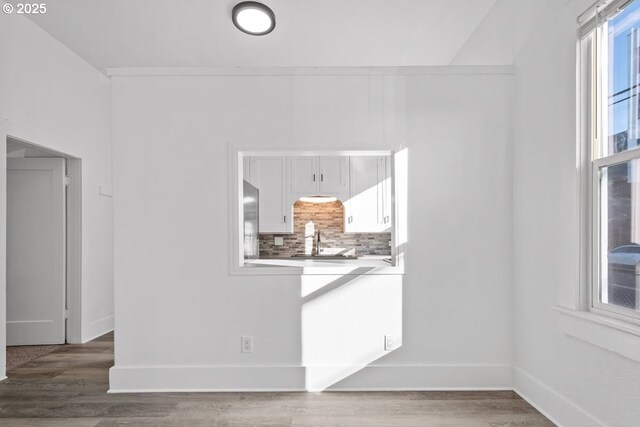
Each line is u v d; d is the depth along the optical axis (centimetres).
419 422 239
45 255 414
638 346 171
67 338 419
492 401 266
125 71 285
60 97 389
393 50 390
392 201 292
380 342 287
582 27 216
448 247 288
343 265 299
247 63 407
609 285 204
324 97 288
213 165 287
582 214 217
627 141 193
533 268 261
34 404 265
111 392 283
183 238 286
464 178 289
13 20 332
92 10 352
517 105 282
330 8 350
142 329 285
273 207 554
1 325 311
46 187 414
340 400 269
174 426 235
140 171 285
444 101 289
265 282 286
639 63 185
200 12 357
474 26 360
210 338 286
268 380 285
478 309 288
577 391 218
